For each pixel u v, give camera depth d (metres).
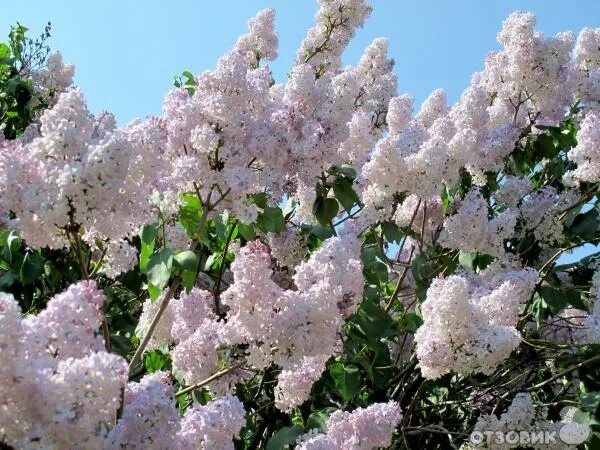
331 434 3.73
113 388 2.49
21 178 2.99
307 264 3.67
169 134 4.09
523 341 5.16
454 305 3.87
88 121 3.05
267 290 3.39
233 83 4.09
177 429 2.92
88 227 3.08
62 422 2.43
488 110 6.38
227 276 5.63
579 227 5.68
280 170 4.51
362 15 7.25
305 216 5.79
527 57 6.02
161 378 3.64
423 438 5.43
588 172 5.25
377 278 5.07
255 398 5.18
